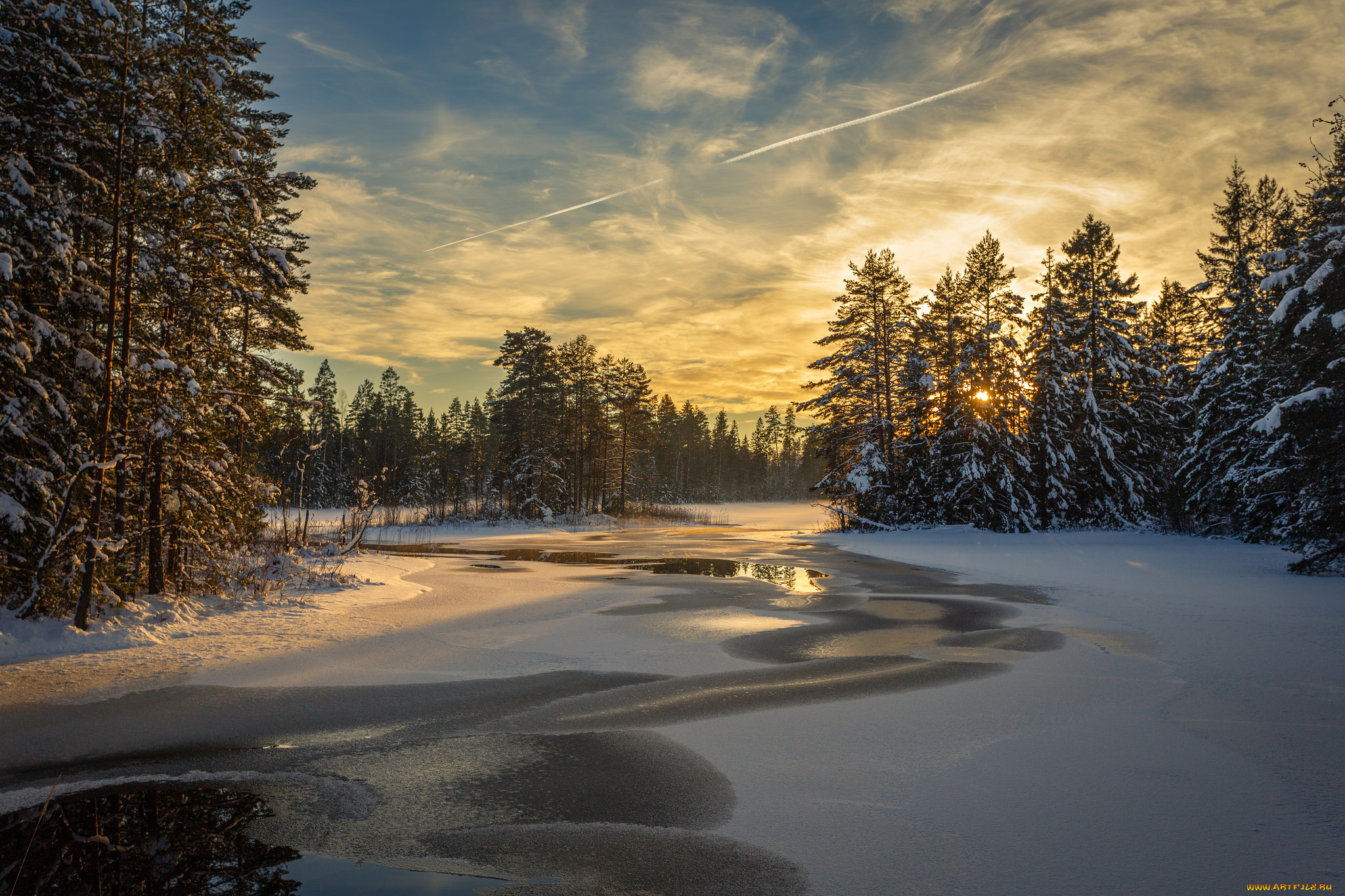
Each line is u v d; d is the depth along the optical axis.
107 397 10.68
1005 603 13.90
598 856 4.10
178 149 12.12
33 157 10.34
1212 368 29.69
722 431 148.00
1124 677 8.08
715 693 7.62
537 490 51.25
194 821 4.62
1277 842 4.12
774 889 3.69
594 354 60.94
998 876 3.77
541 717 6.82
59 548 10.45
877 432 40.62
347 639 10.41
